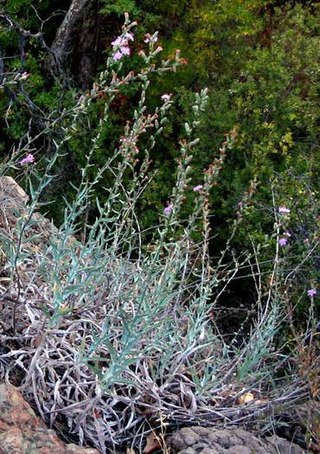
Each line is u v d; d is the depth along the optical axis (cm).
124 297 316
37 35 788
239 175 666
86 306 310
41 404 277
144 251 522
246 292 605
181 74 814
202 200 348
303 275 482
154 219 669
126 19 329
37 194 304
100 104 774
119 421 288
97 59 877
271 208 570
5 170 378
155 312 298
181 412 301
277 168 696
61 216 685
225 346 359
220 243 660
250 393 338
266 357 366
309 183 602
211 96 735
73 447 253
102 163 742
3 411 252
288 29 781
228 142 340
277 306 386
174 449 280
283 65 721
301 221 511
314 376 338
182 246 366
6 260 323
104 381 271
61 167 733
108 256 347
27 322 304
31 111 775
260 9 904
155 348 317
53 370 286
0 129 853
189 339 324
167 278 337
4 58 821
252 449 280
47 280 313
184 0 829
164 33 849
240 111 707
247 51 820
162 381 310
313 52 725
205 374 310
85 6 817
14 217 377
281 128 713
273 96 692
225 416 309
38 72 860
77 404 275
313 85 713
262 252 571
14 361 288
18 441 246
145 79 340
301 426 328
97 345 284
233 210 630
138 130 340
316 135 723
